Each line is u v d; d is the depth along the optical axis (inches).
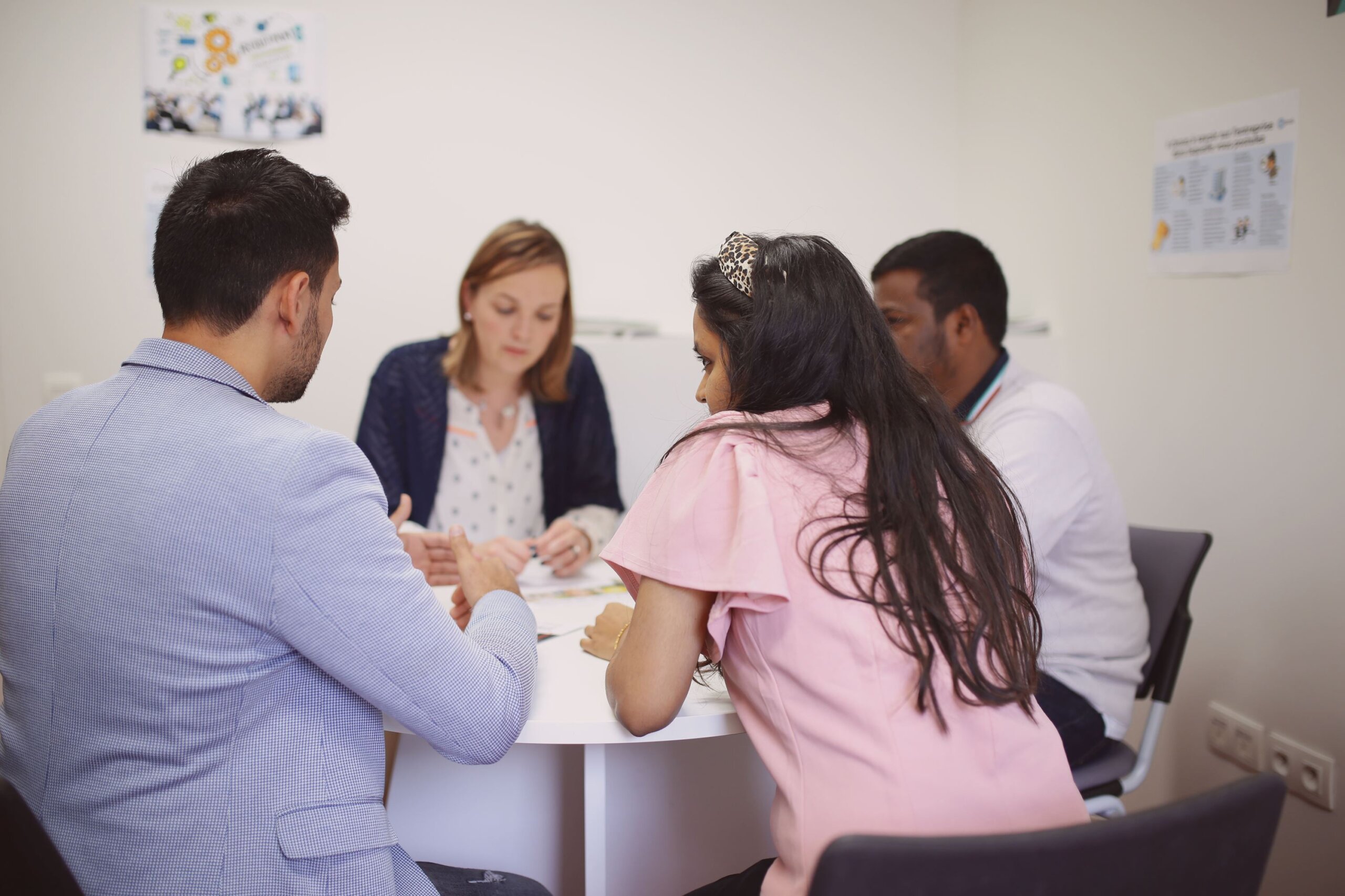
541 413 88.6
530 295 82.2
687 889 56.1
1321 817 67.9
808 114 115.3
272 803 32.5
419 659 34.0
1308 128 68.0
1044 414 58.7
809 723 34.1
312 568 32.1
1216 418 77.5
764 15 113.3
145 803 32.0
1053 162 98.3
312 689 33.8
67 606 32.1
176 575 31.4
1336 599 66.8
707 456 37.4
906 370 39.9
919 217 118.7
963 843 26.5
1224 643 76.9
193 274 34.8
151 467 32.4
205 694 31.7
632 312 114.7
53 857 29.1
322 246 37.1
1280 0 70.0
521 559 67.8
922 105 117.2
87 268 103.9
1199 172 78.7
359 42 106.1
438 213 109.4
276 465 32.3
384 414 85.8
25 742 33.5
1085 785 56.6
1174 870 28.5
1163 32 82.1
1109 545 60.0
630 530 38.3
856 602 34.5
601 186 112.3
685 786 55.7
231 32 103.6
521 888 45.6
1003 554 37.9
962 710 34.4
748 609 35.2
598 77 111.0
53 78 101.5
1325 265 66.9
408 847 54.9
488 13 108.2
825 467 36.6
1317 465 68.1
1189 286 80.3
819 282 38.8
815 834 33.1
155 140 103.5
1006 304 64.9
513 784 55.4
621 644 39.7
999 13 107.3
